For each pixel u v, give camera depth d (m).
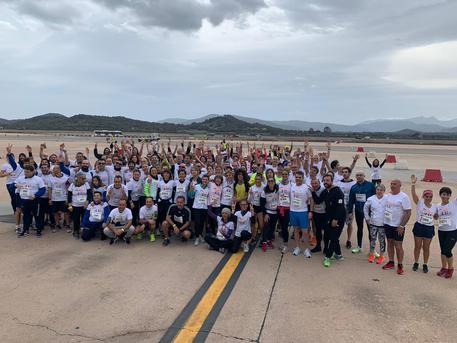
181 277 6.20
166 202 8.80
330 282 6.09
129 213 8.20
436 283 6.10
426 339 4.36
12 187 9.73
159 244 8.20
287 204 7.95
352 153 41.03
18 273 6.24
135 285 5.81
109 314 4.84
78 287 5.70
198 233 8.36
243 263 7.00
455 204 6.32
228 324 4.63
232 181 8.73
